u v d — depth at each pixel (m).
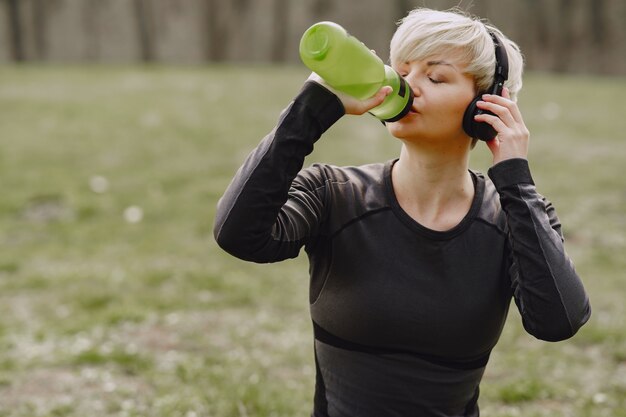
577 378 3.49
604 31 12.72
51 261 5.07
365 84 1.45
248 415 3.07
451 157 1.60
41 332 3.89
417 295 1.58
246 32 13.39
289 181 1.48
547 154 7.64
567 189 6.54
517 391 3.30
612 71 12.73
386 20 12.70
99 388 3.32
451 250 1.59
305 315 4.27
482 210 1.62
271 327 4.05
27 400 3.20
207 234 5.69
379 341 1.62
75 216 6.04
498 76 1.59
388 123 1.58
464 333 1.60
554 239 1.55
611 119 9.23
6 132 8.33
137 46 13.45
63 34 13.36
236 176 1.51
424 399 1.65
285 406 3.12
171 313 4.21
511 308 4.36
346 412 1.69
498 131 1.56
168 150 7.77
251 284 4.66
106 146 7.87
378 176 1.66
